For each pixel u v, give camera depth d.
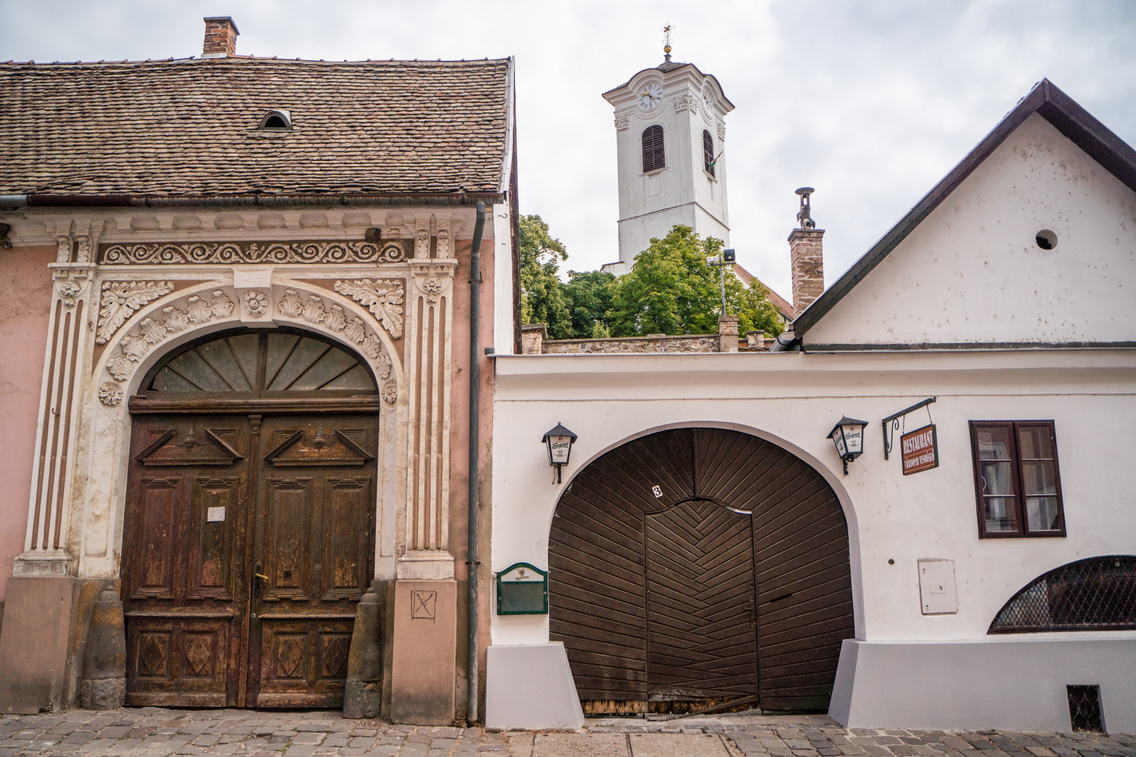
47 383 7.23
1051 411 7.37
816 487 7.39
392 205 7.11
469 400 7.17
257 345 7.66
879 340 7.59
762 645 7.20
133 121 8.75
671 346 21.92
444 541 6.88
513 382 7.23
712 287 32.31
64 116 8.86
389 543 7.09
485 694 6.68
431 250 7.41
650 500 7.36
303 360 7.62
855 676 6.78
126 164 7.87
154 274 7.44
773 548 7.31
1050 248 7.93
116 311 7.40
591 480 7.35
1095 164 8.07
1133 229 7.96
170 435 7.45
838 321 7.59
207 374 7.63
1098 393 7.41
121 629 7.05
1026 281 7.80
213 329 7.60
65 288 7.38
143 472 7.40
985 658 6.83
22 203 7.02
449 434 7.09
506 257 10.46
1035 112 8.05
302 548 7.25
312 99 9.13
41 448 7.14
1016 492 7.21
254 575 7.20
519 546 6.99
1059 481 7.24
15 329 7.38
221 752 5.84
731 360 7.25
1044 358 7.27
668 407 7.30
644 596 7.22
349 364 7.58
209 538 7.29
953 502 7.18
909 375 7.34
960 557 7.09
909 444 6.86
